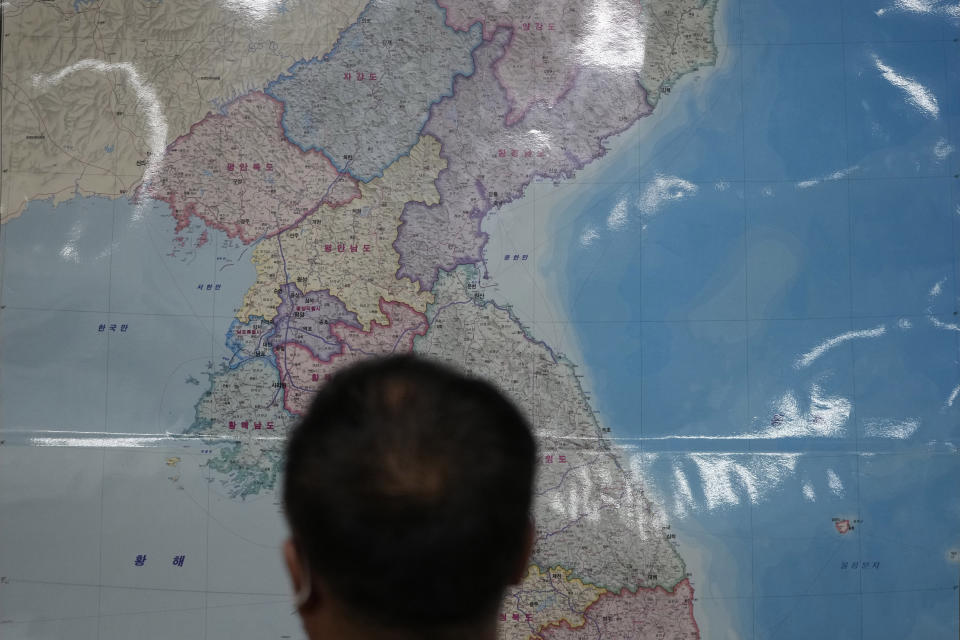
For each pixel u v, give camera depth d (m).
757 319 2.10
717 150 2.13
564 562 2.02
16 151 2.08
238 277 2.08
